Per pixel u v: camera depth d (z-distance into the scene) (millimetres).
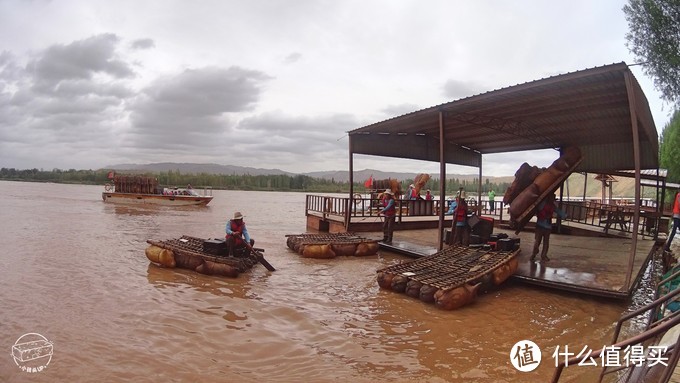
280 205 54844
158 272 9789
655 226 15758
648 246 12922
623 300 7445
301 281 9133
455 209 11312
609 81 7539
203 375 4555
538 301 7613
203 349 5277
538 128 12930
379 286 8586
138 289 8188
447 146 17219
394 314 6840
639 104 7699
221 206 46844
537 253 10320
